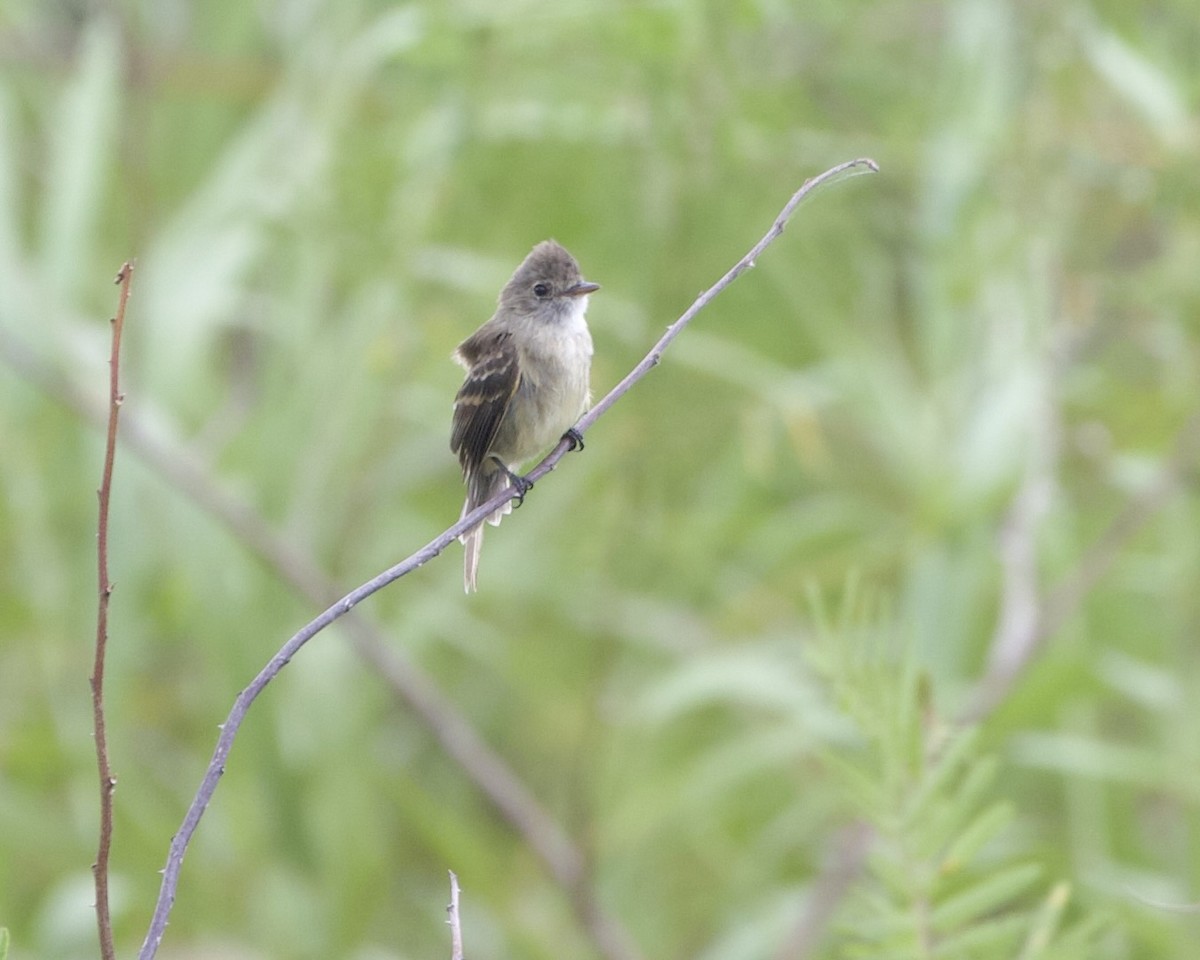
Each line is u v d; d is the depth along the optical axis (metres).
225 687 11.23
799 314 12.55
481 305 12.70
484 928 12.68
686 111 11.20
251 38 13.88
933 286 11.67
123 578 11.05
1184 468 11.61
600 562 12.11
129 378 11.34
